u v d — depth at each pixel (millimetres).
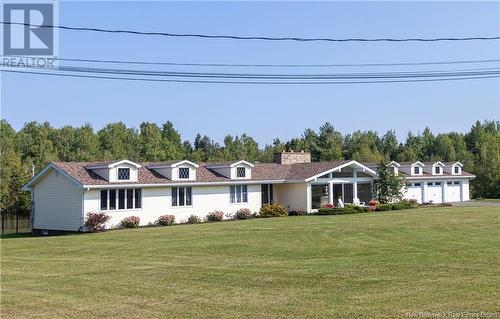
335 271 16672
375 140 100250
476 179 69625
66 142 85688
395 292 13555
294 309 12172
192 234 29656
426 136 99250
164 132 107562
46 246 26844
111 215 36812
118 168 37219
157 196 39438
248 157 98562
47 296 14312
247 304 12797
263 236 27297
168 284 15469
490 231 26984
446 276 15398
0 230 42531
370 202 48312
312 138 98562
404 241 23797
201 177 42750
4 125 86500
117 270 18188
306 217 41656
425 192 60844
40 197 38688
